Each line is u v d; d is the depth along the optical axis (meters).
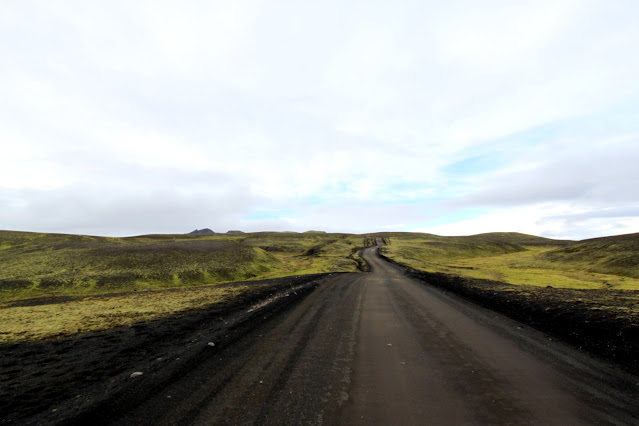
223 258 57.47
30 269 45.50
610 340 6.92
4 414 4.51
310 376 5.80
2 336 9.50
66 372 6.21
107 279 41.19
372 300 15.39
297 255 99.88
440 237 177.00
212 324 10.32
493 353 6.88
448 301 14.40
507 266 63.91
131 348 7.77
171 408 4.59
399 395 4.96
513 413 4.28
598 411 4.25
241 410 4.50
